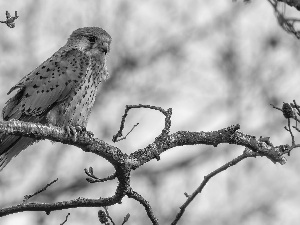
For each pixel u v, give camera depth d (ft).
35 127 32.89
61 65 43.14
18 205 35.09
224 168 36.35
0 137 38.83
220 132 36.29
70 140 33.68
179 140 35.88
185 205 36.29
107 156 34.45
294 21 28.89
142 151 35.29
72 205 35.29
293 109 36.01
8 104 42.86
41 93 42.42
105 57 44.86
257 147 36.52
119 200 35.45
